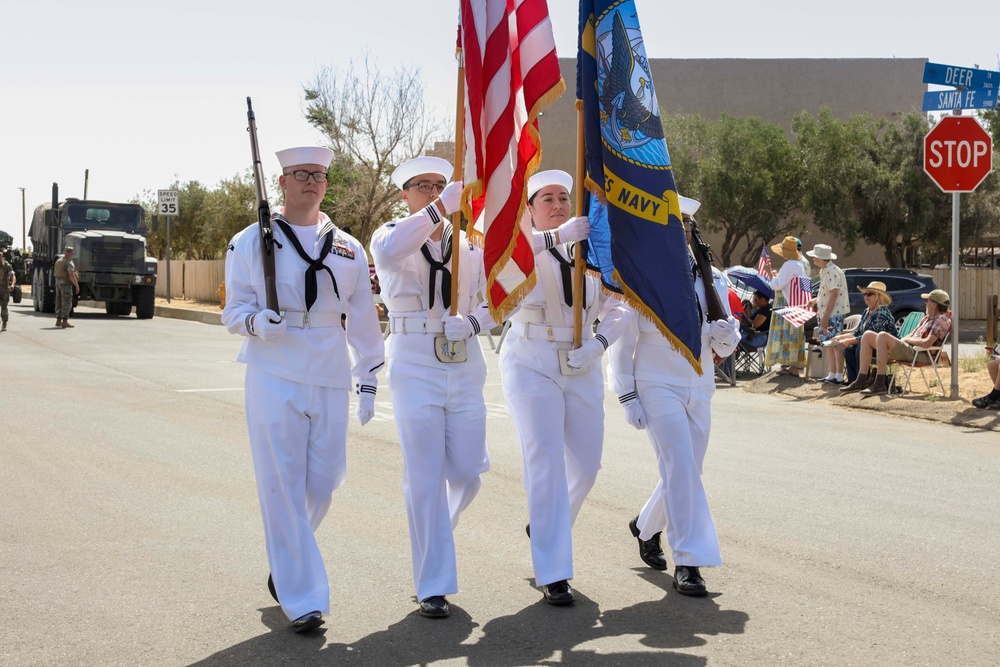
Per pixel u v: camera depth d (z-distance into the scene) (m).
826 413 12.18
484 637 4.73
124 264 30.08
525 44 5.66
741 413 12.15
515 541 6.40
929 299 12.74
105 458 8.63
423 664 4.38
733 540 6.42
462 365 5.33
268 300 4.87
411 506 5.18
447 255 5.38
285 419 4.89
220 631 4.76
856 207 42.19
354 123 34.22
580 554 6.16
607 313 5.75
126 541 6.21
